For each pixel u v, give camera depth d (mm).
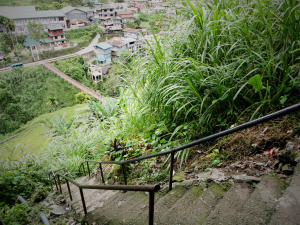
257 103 2332
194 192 1993
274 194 1492
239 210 1524
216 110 2766
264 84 2504
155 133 3260
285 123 2174
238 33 2695
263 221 1317
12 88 32562
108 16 64625
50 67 37844
